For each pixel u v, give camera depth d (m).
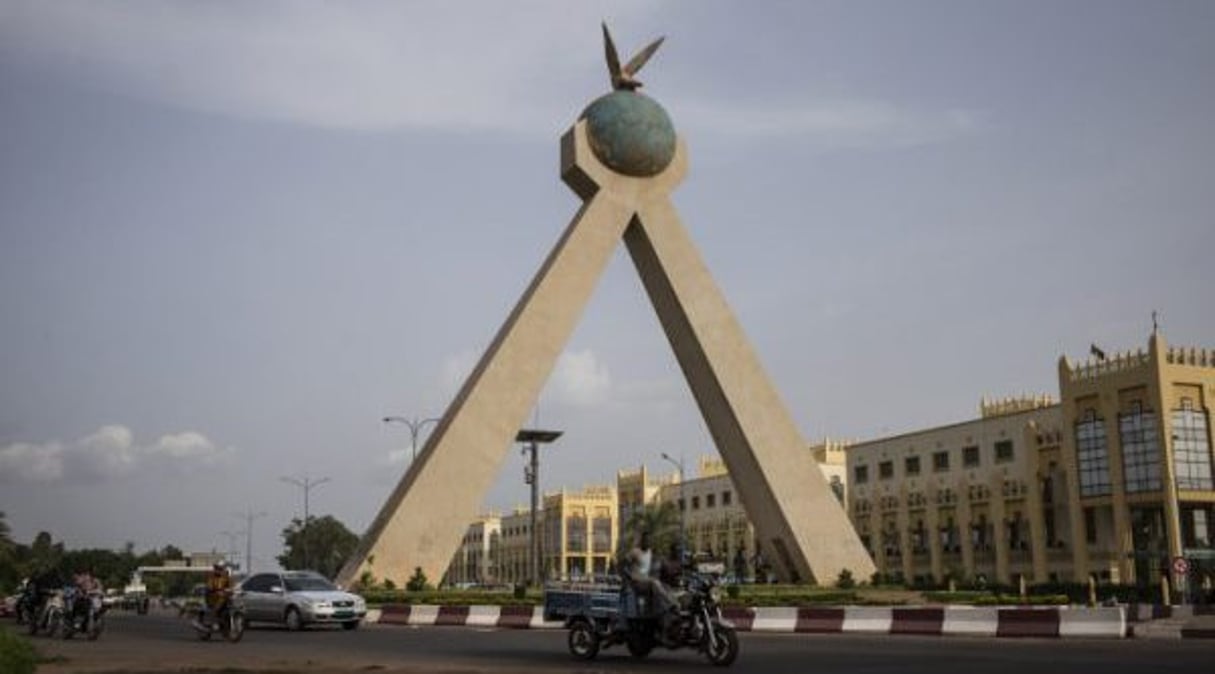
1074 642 26.12
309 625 34.84
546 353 44.19
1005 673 17.64
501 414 43.31
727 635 19.44
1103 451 63.66
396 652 23.81
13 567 105.31
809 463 46.25
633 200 46.53
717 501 108.69
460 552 178.88
